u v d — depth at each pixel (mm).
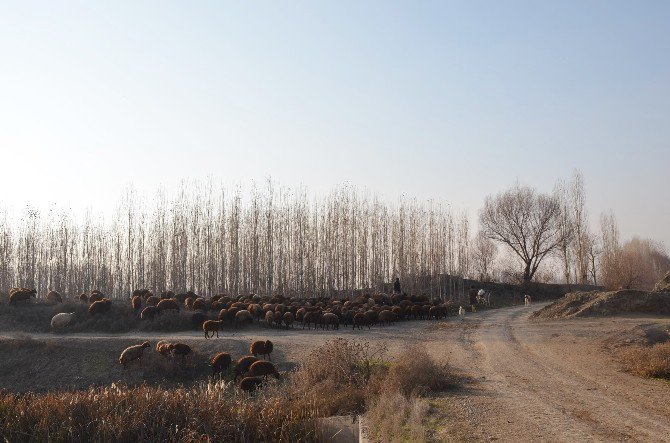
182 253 67250
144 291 52344
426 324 42375
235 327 40625
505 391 17578
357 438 14852
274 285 67875
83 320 43438
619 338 27734
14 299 47969
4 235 70062
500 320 43844
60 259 69688
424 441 12242
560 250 79062
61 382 30922
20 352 34125
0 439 15133
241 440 14867
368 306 47000
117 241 70000
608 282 63312
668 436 12242
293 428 15242
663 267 81188
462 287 75562
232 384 25297
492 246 103125
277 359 28766
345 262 68125
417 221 73688
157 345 32344
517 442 12172
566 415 14336
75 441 14922
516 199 79688
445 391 17828
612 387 18078
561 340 29703
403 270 69500
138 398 16359
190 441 14484
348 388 18312
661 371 19891
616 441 11953
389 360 24109
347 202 70500
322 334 36969
